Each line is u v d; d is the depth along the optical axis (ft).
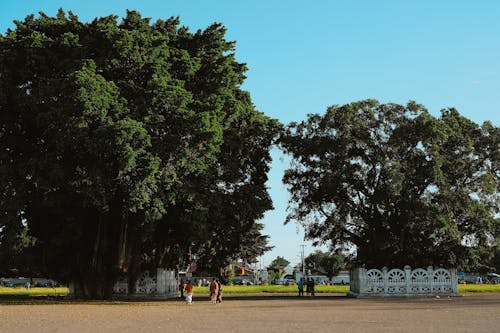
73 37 98.48
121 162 86.22
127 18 109.09
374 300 104.94
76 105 86.38
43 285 270.26
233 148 115.44
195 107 103.45
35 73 99.50
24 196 97.30
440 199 118.73
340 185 127.13
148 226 106.32
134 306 86.43
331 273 351.67
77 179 94.12
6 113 98.37
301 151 128.26
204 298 127.75
